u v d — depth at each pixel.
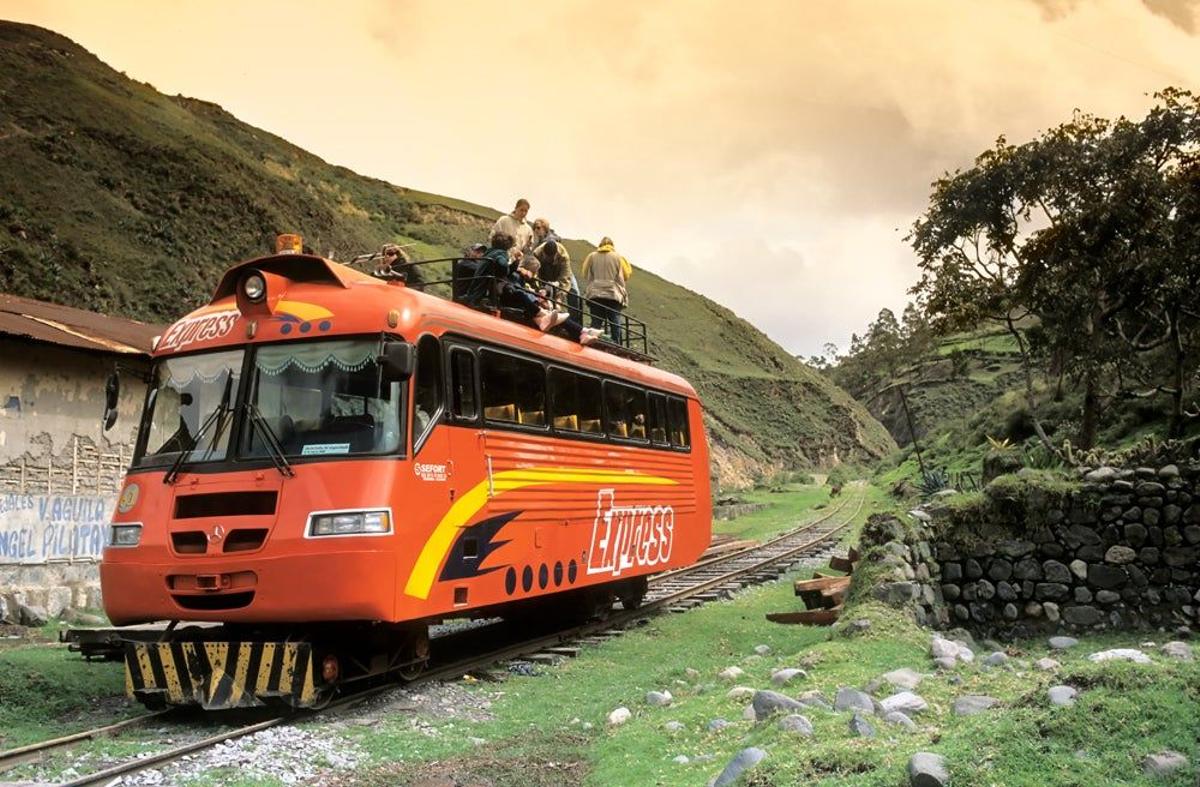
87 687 8.89
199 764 6.42
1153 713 4.70
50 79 71.94
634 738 6.79
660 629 13.01
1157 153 22.59
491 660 10.38
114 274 50.50
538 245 13.95
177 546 8.04
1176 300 22.69
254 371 8.51
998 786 4.17
